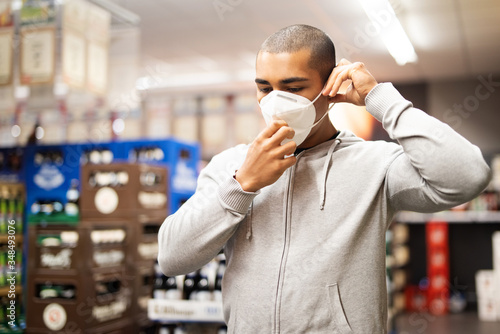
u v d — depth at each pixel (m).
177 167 4.42
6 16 4.01
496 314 7.74
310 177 1.47
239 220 1.37
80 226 3.13
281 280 1.38
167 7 6.09
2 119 4.93
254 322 1.39
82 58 4.07
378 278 1.41
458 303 8.52
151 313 2.85
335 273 1.36
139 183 3.76
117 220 3.74
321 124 1.55
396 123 1.36
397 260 7.99
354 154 1.49
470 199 1.31
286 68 1.38
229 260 1.52
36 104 4.26
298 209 1.44
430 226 8.59
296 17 6.41
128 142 4.46
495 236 7.88
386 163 1.45
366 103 1.42
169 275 1.51
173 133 9.20
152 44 7.56
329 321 1.35
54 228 3.18
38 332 3.15
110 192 3.79
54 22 3.90
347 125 8.57
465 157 1.28
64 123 5.87
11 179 4.65
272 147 1.33
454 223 9.02
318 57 1.40
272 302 1.38
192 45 7.63
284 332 1.36
